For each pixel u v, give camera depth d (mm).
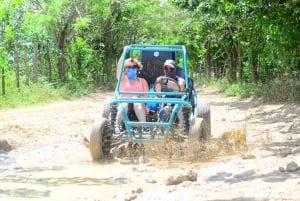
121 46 39125
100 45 35812
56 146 11062
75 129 13508
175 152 9656
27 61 24734
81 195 7117
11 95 21266
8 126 13414
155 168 8859
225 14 21797
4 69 22891
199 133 9805
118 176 8281
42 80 26094
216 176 7629
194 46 43938
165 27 38938
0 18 26984
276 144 10328
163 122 9898
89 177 8266
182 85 10500
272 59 23672
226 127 13672
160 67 11242
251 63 26953
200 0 22688
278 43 19859
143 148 9938
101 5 31875
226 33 30031
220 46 38594
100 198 6961
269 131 12398
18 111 18156
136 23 38250
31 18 27219
